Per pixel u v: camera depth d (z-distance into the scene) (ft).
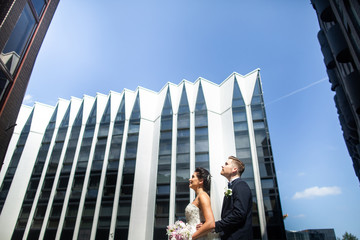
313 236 246.47
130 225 83.10
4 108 33.58
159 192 88.99
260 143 90.84
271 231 72.95
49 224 89.35
